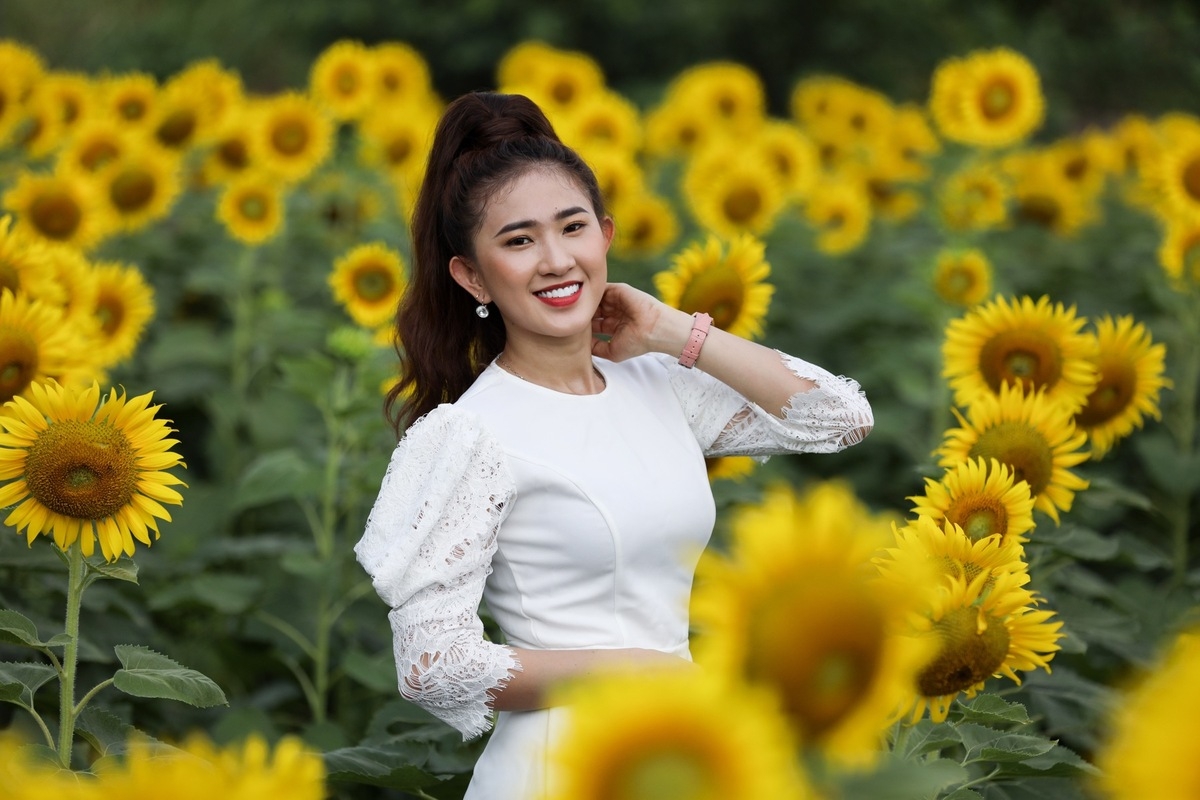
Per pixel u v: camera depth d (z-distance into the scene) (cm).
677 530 332
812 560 174
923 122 1141
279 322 702
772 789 157
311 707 551
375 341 605
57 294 447
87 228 642
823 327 842
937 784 177
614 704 158
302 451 656
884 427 657
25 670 337
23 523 326
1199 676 158
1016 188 920
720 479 479
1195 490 627
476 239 336
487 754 326
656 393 361
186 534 595
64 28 2498
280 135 842
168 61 2370
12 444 324
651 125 1141
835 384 368
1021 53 2270
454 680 307
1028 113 866
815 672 171
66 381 403
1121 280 884
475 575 316
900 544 298
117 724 339
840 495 177
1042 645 296
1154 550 521
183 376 734
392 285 618
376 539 320
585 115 941
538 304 332
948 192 807
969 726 309
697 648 183
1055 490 410
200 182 957
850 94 1238
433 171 348
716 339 361
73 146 764
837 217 950
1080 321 445
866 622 173
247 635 536
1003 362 443
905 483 664
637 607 327
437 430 324
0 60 822
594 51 2158
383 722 439
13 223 664
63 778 302
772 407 363
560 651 312
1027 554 424
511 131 342
